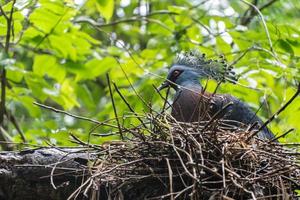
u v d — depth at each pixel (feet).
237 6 51.08
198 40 48.42
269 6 51.93
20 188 29.71
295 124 40.22
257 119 34.19
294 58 42.45
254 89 38.55
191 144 27.09
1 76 42.47
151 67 48.08
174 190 28.04
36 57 44.65
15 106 52.13
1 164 29.63
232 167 27.17
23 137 44.73
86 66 45.65
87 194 29.12
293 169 27.27
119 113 43.78
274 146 28.17
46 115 55.11
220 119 29.50
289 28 42.06
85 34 44.19
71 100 47.57
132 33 59.82
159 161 27.63
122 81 47.91
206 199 27.53
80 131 47.09
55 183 29.68
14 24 39.99
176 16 49.55
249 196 27.07
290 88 40.73
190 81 34.94
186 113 33.63
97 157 28.50
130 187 28.53
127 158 27.99
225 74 35.17
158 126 27.73
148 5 59.06
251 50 42.80
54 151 29.91
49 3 39.96
